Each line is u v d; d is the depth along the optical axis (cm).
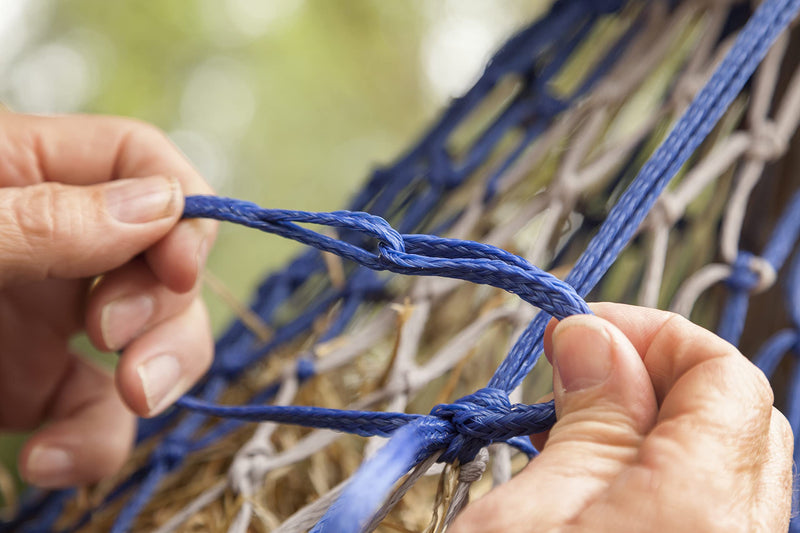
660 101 53
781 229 43
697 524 22
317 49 312
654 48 50
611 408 25
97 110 262
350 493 20
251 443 42
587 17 56
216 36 285
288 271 60
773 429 27
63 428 54
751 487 24
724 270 42
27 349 55
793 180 49
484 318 43
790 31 48
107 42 266
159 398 47
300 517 31
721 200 48
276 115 303
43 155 48
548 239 45
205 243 45
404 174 59
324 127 310
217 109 292
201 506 42
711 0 49
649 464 23
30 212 40
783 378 49
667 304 51
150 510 49
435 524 28
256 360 54
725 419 23
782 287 50
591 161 51
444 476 28
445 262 28
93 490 56
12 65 255
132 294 46
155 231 42
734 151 43
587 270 31
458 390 52
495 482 35
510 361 30
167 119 279
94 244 41
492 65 56
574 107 53
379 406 44
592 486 24
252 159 299
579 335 25
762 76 44
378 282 53
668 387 26
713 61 46
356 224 30
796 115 44
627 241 32
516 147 53
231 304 53
